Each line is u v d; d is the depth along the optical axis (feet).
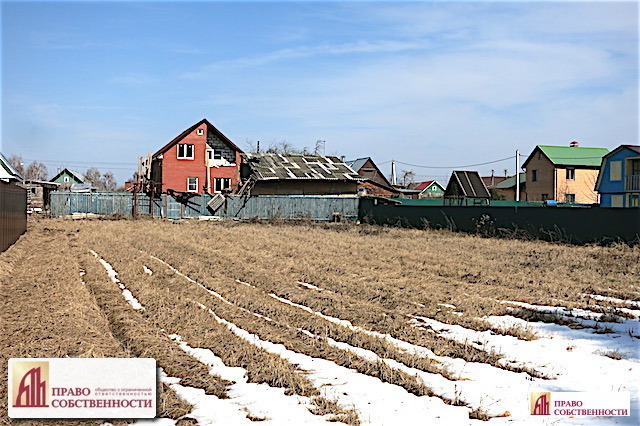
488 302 37.81
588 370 24.12
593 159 192.85
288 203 147.02
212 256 62.18
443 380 22.88
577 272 51.06
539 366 24.72
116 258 58.49
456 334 30.17
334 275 49.42
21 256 60.39
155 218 139.54
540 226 83.66
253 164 164.86
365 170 234.38
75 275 46.80
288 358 25.77
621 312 35.01
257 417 19.13
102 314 34.19
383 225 124.06
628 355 26.22
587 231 76.64
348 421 18.75
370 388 21.95
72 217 139.64
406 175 313.53
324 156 180.14
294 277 48.78
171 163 161.79
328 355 26.21
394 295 40.45
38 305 34.96
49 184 177.78
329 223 129.29
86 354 25.21
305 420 18.95
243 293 40.83
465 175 174.70
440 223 105.60
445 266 55.57
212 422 18.88
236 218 144.66
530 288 43.73
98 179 369.09
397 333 29.99
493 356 25.85
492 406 20.15
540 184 194.29
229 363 24.73
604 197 136.46
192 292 40.88
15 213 75.31
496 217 91.91
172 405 20.10
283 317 33.42
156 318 32.65
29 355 24.95
